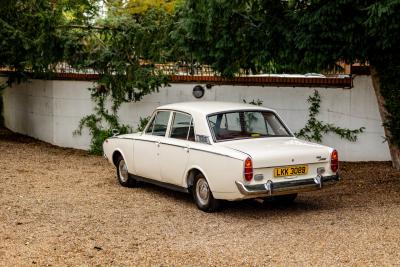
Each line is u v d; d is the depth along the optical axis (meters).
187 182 9.50
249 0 10.69
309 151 8.77
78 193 10.67
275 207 9.53
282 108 13.90
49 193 10.64
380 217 8.49
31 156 14.98
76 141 16.45
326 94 13.48
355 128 13.28
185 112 9.68
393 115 11.81
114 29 14.70
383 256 6.77
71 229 8.18
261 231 8.03
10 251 7.14
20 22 15.23
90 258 6.90
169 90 15.02
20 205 9.61
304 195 10.40
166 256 6.96
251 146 8.80
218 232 8.03
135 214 9.09
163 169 9.95
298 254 6.95
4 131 19.94
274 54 11.23
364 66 13.03
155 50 14.10
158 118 10.36
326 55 10.41
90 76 15.94
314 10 10.10
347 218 8.55
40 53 14.98
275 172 8.51
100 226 8.35
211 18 10.69
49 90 17.08
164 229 8.20
